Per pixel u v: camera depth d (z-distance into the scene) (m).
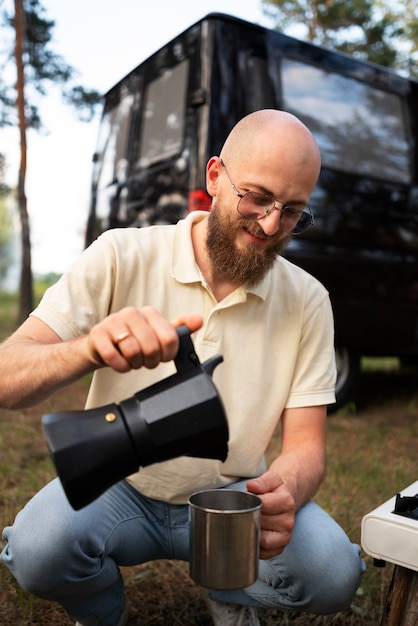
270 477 1.15
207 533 0.96
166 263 1.36
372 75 3.78
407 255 3.78
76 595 1.33
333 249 3.48
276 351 1.44
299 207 1.26
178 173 3.36
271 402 1.43
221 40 3.26
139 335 0.87
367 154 3.68
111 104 4.49
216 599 1.45
